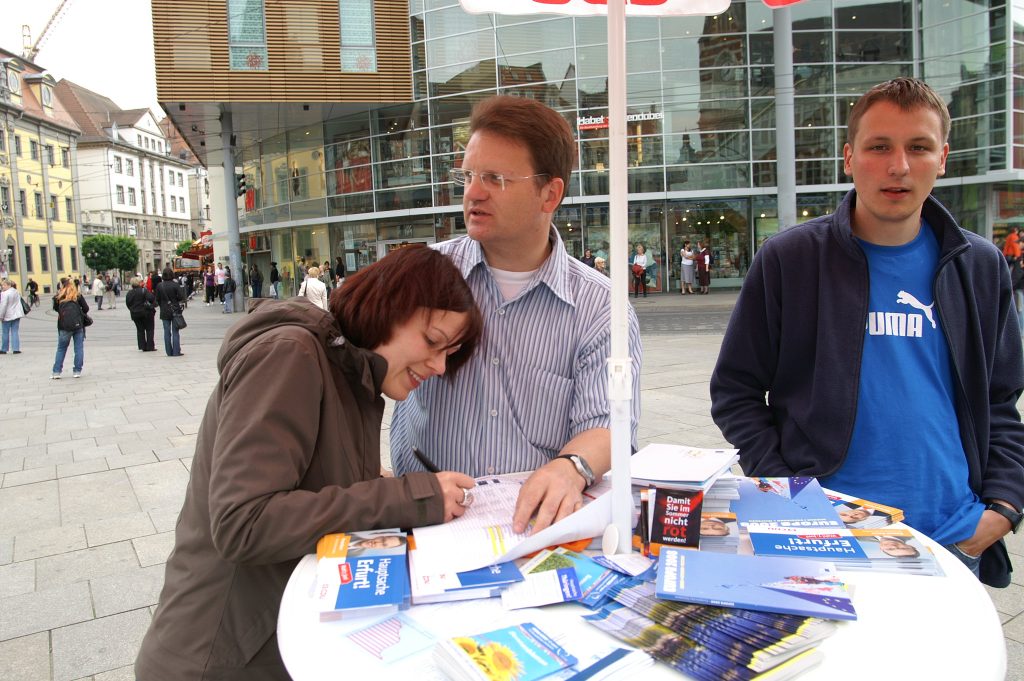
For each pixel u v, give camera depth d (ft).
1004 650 3.24
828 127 66.90
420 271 4.60
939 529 5.85
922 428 5.90
